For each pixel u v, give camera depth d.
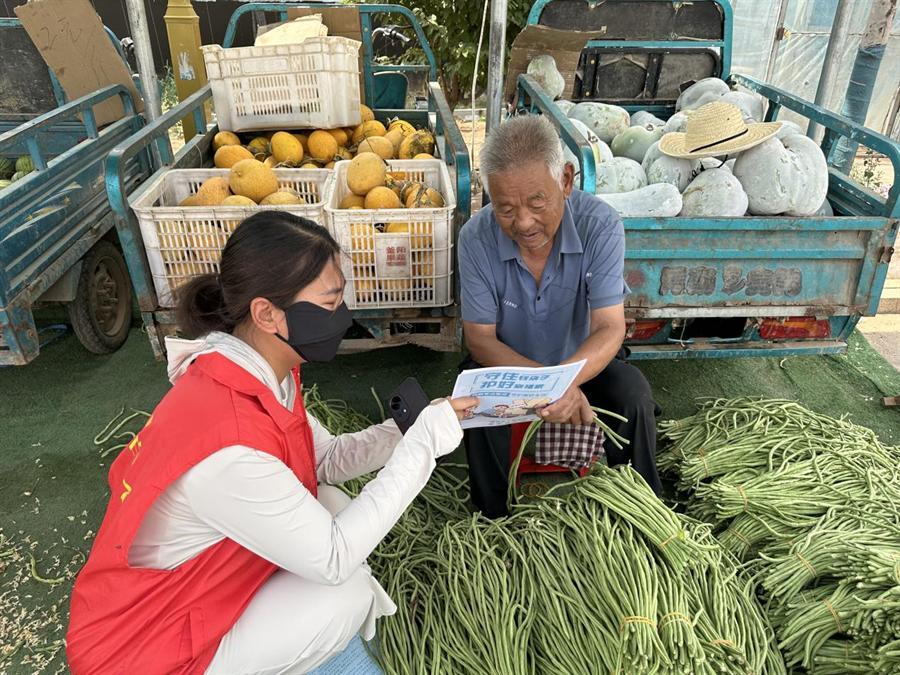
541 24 4.23
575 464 2.48
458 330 3.13
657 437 2.94
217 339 1.47
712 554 2.03
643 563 1.86
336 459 1.94
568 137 2.80
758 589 2.16
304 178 3.42
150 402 3.40
